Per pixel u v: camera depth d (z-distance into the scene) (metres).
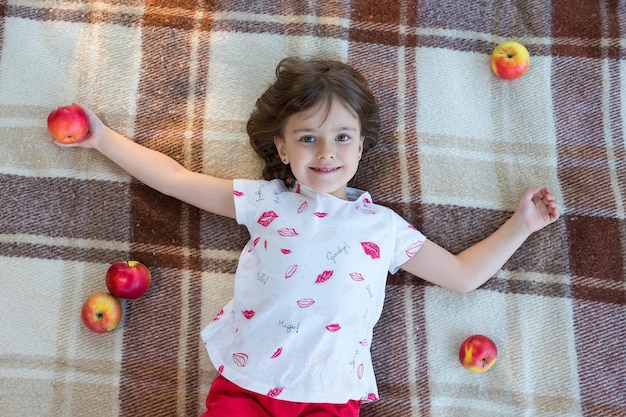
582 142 1.38
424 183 1.36
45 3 1.37
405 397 1.32
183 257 1.34
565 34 1.41
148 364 1.32
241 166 1.36
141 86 1.36
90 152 1.34
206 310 1.33
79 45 1.36
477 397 1.33
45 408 1.30
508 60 1.35
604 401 1.32
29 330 1.32
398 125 1.37
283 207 1.25
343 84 1.18
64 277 1.33
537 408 1.32
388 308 1.34
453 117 1.38
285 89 1.19
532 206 1.31
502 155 1.38
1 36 1.36
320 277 1.19
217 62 1.37
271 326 1.18
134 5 1.38
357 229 1.23
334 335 1.18
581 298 1.34
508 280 1.35
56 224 1.33
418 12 1.40
